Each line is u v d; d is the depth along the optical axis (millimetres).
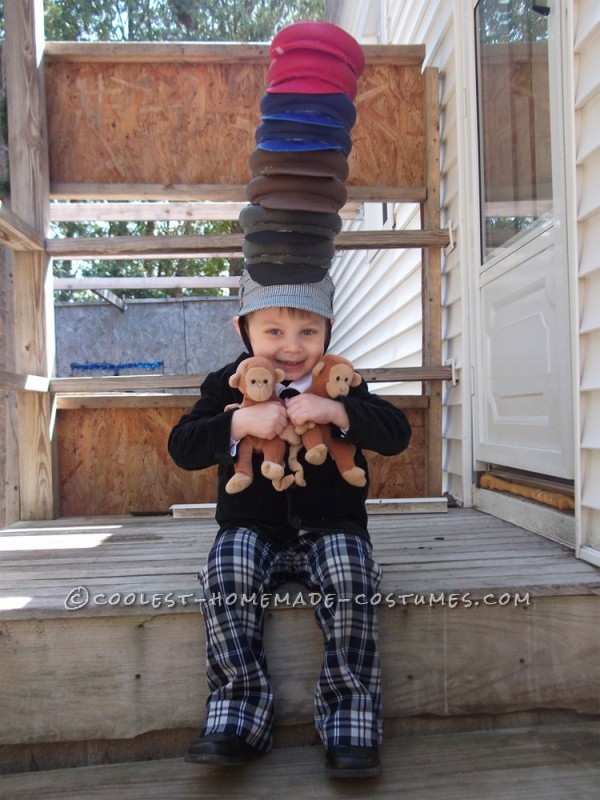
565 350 2059
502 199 2615
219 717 1276
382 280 5551
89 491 2857
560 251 2084
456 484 3111
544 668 1531
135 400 2840
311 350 1560
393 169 3010
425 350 3053
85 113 2898
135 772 1358
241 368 1482
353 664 1325
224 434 1473
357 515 1549
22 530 2412
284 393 1532
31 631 1423
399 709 1489
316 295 1539
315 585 1434
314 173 1480
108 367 9938
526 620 1531
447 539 2115
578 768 1328
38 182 2773
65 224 15133
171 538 2234
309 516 1502
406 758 1369
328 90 1492
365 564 1397
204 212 5195
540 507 2211
